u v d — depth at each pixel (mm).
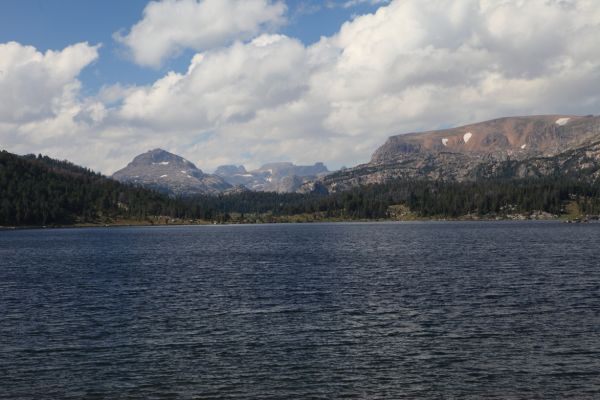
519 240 181750
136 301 68125
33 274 100125
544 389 35594
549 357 41844
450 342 46312
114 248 175125
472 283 80062
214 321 55594
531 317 55562
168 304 65688
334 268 103625
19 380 38219
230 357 42844
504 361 41031
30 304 66688
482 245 160375
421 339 47375
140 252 156000
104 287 81125
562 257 118438
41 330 52406
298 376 38375
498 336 48094
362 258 124375
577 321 53500
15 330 52469
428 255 129375
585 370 38875
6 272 104062
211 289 77875
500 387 35969
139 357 43125
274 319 56219
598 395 34562
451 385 36406
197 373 39250
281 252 149125
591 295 68250
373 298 68062
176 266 112625
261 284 82500
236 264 115312
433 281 82875
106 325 54281
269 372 39281
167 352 44406
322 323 54062
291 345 46031
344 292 73188
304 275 93125
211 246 181500
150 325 54062
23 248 177625
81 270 106625
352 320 55250
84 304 66312
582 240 177750
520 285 77438
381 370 39406
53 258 137000
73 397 35219
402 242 182125
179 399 34688
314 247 166625
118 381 37844
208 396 35094
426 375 38281
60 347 46219
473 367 39781
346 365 40594
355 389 35875
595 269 95500
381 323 53688
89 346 46469
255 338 48500
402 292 72438
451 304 63219
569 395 34594
